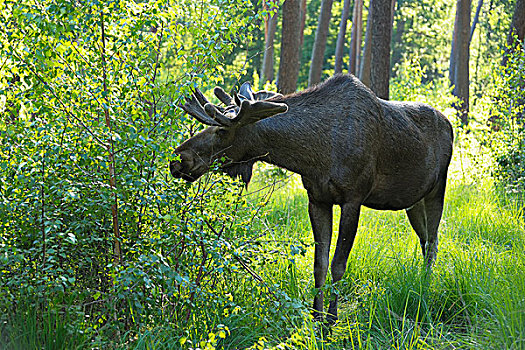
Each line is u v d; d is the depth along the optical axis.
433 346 6.92
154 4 6.78
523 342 6.20
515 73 15.66
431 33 68.56
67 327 6.05
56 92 6.46
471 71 56.66
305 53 66.44
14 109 6.60
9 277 6.48
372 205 9.30
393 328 7.58
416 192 9.52
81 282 6.93
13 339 5.86
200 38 7.02
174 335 6.68
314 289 7.39
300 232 11.46
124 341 6.40
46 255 6.45
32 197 6.43
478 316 7.55
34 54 6.31
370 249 9.75
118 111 6.79
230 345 6.98
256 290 7.26
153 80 6.86
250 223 7.74
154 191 6.50
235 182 7.65
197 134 7.88
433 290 8.34
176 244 6.92
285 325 7.09
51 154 6.30
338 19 67.44
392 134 8.84
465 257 9.21
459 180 17.62
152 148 6.52
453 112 22.44
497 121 16.69
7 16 6.50
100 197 6.64
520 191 14.48
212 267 7.22
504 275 8.12
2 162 6.30
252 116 7.55
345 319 7.99
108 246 6.98
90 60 6.53
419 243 10.66
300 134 8.10
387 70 19.61
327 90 8.42
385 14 19.39
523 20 20.44
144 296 6.74
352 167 8.20
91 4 6.31
